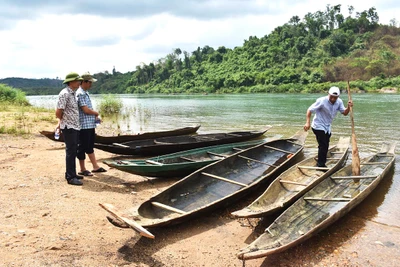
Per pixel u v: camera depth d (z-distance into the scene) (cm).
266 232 465
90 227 506
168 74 13075
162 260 443
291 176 710
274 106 3014
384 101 3016
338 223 557
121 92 14312
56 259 409
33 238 453
